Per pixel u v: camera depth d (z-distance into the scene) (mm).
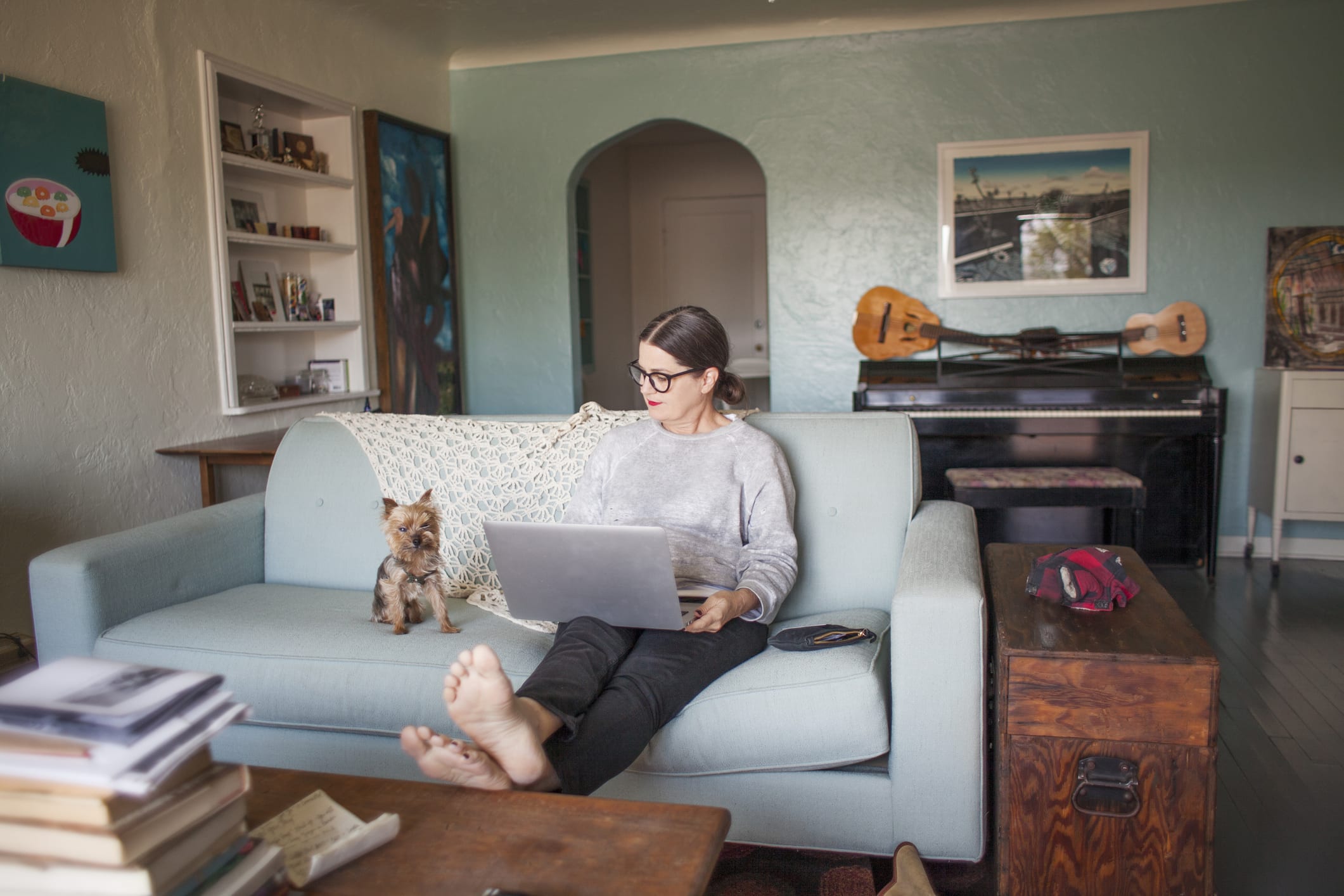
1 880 785
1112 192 4156
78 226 2783
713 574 1809
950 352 4352
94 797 753
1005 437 4090
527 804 1080
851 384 4477
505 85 4703
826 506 2090
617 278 7078
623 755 1428
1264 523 4195
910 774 1565
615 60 4562
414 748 1127
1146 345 4160
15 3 2607
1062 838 1483
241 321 3562
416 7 3988
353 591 2281
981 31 4199
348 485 2371
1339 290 3977
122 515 3012
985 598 1832
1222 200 4078
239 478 3531
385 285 4164
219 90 3545
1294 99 3982
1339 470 3787
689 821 1034
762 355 7285
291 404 3740
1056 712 1461
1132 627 1549
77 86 2805
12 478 2658
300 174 3756
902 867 1515
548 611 1680
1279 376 3836
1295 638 3094
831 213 4418
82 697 823
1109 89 4121
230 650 1823
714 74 4469
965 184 4270
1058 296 4250
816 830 1621
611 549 1529
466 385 4926
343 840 962
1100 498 3668
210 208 3318
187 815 823
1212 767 1418
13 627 2666
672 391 1864
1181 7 4023
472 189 4801
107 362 2945
